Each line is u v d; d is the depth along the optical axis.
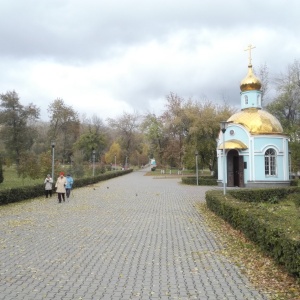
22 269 7.37
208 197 17.41
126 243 9.92
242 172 32.94
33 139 62.53
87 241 10.16
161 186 35.59
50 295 5.86
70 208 18.06
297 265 5.95
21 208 18.05
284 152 33.09
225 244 9.79
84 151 80.25
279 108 48.94
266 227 7.88
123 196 24.95
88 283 6.48
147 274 7.04
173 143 63.56
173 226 12.79
